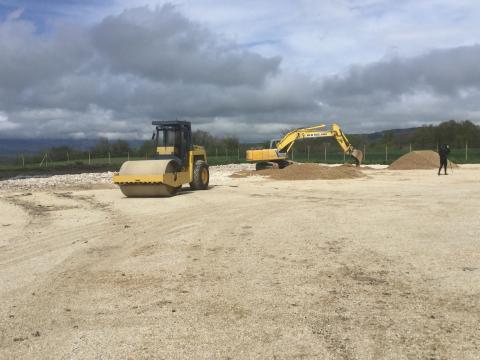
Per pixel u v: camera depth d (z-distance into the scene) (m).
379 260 7.38
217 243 8.86
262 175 28.50
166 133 18.42
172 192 17.23
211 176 29.16
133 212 13.16
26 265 7.48
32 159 53.25
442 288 5.98
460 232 9.40
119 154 61.97
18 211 13.81
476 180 23.11
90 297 5.87
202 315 5.19
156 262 7.53
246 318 5.08
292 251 8.07
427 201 14.46
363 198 15.69
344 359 4.13
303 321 4.98
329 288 6.06
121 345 4.46
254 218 11.66
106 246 8.79
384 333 4.65
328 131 34.19
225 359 4.15
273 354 4.23
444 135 64.62
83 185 23.19
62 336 4.69
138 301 5.69
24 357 4.25
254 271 6.89
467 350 4.27
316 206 13.70
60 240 9.41
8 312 5.38
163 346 4.42
